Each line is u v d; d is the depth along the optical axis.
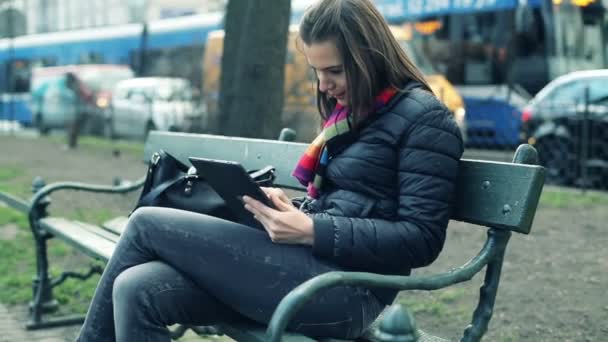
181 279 2.67
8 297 5.45
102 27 29.30
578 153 11.45
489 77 17.86
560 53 17.17
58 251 6.66
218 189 2.72
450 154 2.61
